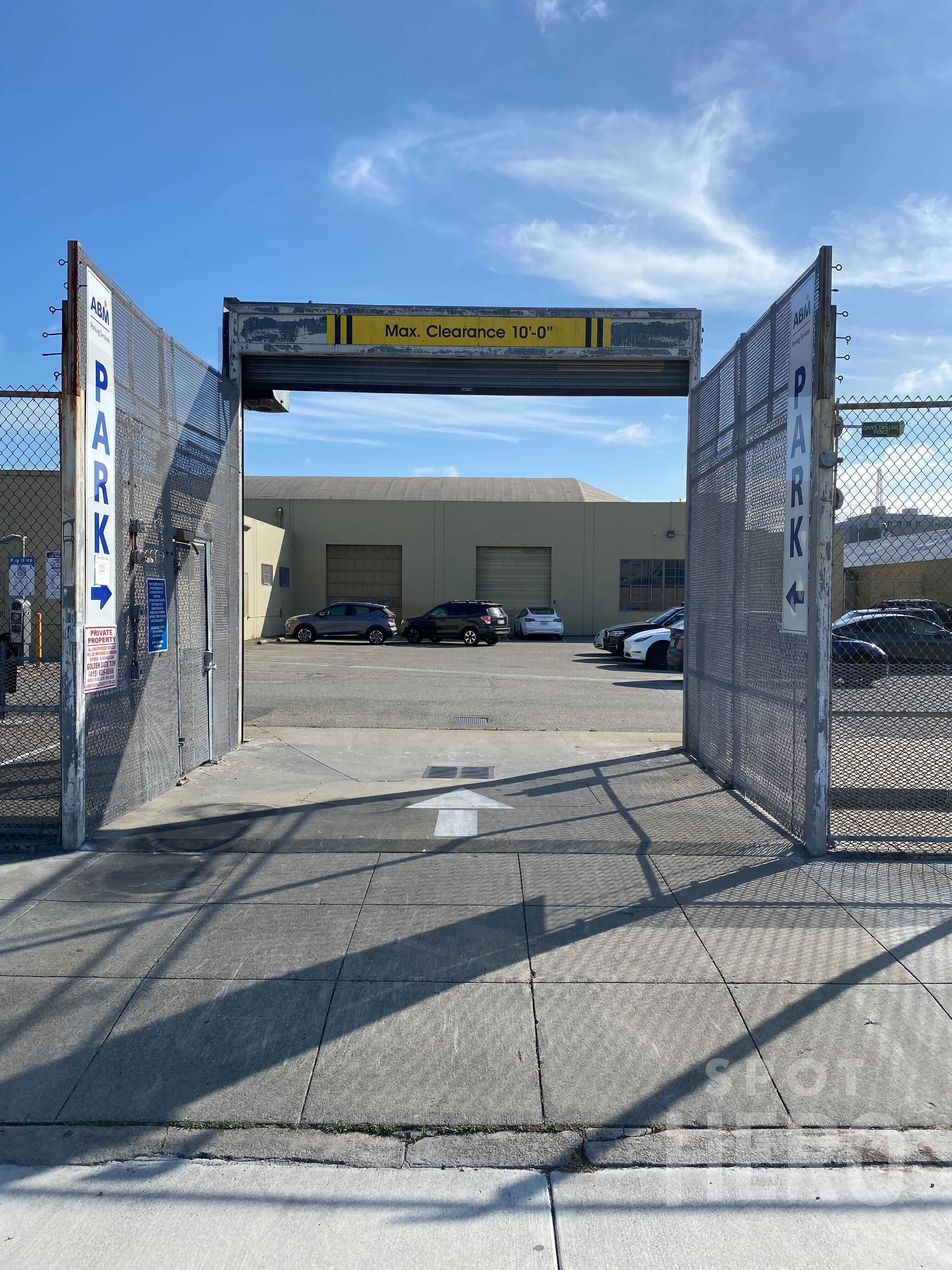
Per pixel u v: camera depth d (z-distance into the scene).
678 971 4.40
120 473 6.77
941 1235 2.85
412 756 9.80
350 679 18.64
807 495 6.12
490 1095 3.46
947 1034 3.86
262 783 8.34
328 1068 3.62
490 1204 2.96
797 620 6.39
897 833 6.57
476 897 5.35
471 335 10.01
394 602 38.97
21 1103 3.41
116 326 6.58
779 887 5.53
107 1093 3.47
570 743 10.79
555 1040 3.81
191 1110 3.38
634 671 21.23
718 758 8.61
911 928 4.92
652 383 10.17
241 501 10.46
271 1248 2.78
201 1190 3.01
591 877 5.70
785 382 6.62
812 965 4.47
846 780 8.34
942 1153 3.17
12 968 4.41
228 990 4.21
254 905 5.21
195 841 6.32
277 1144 3.21
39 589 17.02
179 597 8.32
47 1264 2.70
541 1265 2.72
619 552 39.06
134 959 4.51
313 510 38.44
